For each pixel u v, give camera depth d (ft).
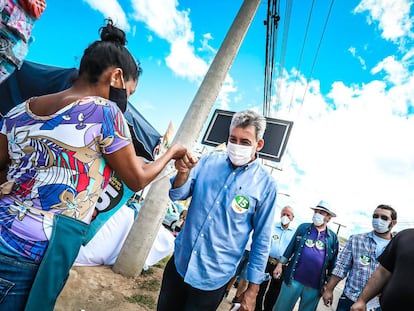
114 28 3.68
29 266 2.82
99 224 10.46
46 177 2.92
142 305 10.08
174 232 29.53
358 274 10.12
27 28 8.11
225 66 13.89
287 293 11.66
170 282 5.71
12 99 11.43
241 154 5.44
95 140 3.07
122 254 12.26
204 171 6.01
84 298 9.26
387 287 5.32
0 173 3.43
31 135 3.00
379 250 10.02
